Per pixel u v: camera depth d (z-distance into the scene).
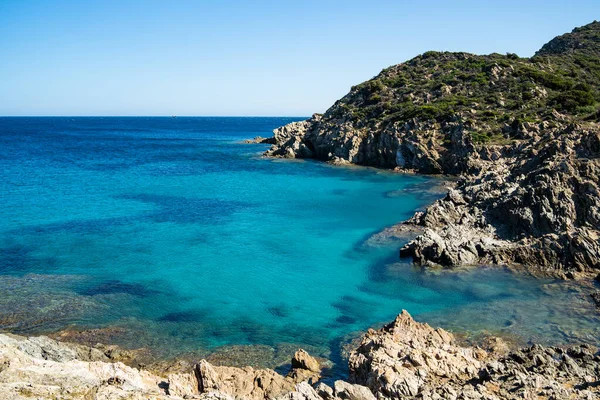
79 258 40.53
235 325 28.88
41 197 67.06
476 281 34.44
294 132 140.38
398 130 97.25
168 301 32.12
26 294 32.62
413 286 34.16
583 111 88.62
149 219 54.62
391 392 17.83
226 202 64.62
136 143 172.25
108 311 30.34
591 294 31.11
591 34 162.50
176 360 24.61
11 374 14.90
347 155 104.38
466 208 47.75
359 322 29.23
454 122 92.31
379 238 45.84
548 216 39.56
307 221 53.41
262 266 38.91
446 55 145.12
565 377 18.86
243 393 19.77
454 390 17.42
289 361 24.70
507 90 106.44
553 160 45.59
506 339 25.89
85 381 15.61
